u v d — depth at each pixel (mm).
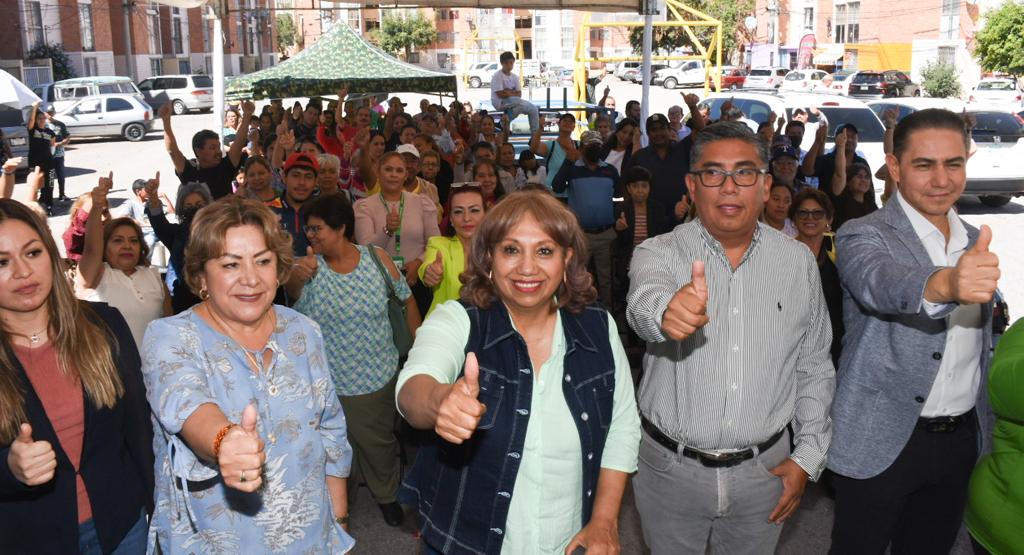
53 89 30031
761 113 15617
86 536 2744
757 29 61500
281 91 14906
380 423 4531
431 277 4645
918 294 2633
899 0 50688
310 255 4312
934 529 3256
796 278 3018
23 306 2596
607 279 8469
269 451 2604
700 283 2303
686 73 52031
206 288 2645
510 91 16203
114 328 2844
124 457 2840
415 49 71250
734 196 2885
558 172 8711
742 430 2957
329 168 7426
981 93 34375
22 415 2561
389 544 4504
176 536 2588
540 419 2383
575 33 71875
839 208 8172
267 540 2609
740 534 3113
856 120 14766
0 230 2582
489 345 2369
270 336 2697
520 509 2377
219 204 2613
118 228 4676
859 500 3143
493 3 13086
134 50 48656
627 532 4652
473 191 4676
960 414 3092
